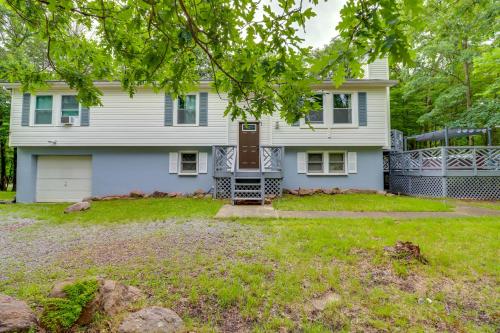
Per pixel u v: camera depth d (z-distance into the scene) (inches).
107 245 166.1
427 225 201.8
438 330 87.2
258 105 112.1
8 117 556.7
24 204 367.6
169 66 121.5
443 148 370.0
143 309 87.2
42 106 402.6
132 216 252.7
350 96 406.6
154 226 214.1
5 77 154.1
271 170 387.5
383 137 400.2
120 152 413.4
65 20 131.0
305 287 111.8
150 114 407.5
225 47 95.3
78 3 119.6
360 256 141.5
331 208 284.7
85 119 403.5
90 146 406.9
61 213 278.4
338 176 412.2
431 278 118.7
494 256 139.3
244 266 129.1
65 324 76.8
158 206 305.7
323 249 151.2
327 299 103.7
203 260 137.6
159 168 414.0
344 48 75.4
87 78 149.5
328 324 90.0
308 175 413.7
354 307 99.0
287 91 104.4
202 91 407.2
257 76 102.2
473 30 354.0
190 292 107.8
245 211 271.9
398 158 466.3
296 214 255.4
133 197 388.8
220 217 241.0
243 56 98.8
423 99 650.8
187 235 183.6
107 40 126.5
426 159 408.5
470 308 98.5
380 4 65.1
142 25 112.2
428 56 494.6
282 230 191.9
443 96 497.0
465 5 256.5
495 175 362.9
